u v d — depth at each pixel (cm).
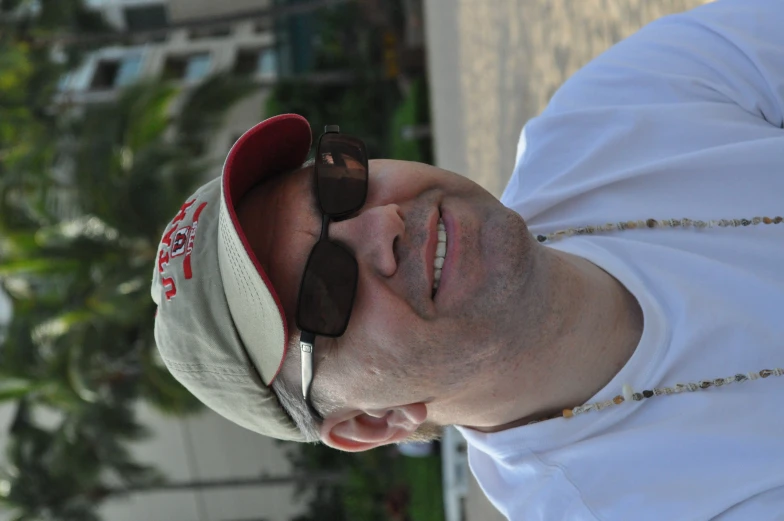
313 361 169
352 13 1780
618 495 158
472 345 163
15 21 1332
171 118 1311
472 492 684
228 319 172
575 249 188
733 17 199
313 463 1867
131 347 1202
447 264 162
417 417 178
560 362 170
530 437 175
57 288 1169
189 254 176
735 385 157
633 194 192
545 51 494
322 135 174
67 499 1406
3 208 1104
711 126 188
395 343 162
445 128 855
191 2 2284
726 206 180
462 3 777
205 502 2117
